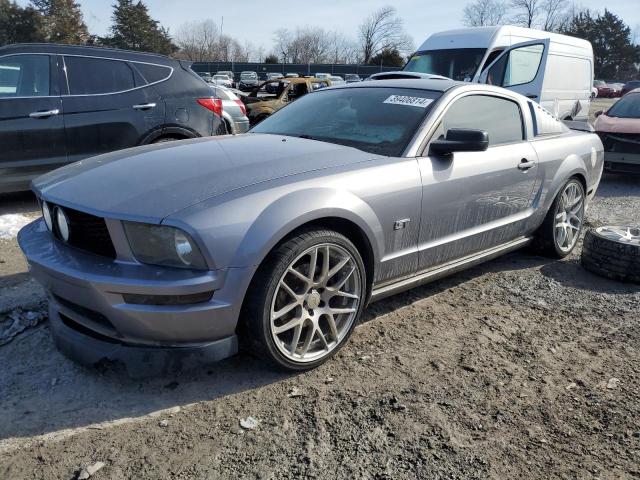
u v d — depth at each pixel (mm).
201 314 2449
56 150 5727
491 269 4547
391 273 3270
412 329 3412
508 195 3998
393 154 3297
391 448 2320
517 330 3453
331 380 2809
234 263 2465
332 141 3521
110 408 2555
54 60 5691
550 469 2232
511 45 9938
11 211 5844
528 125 4371
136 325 2434
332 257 2900
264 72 64812
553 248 4695
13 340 3150
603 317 3680
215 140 3529
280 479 2135
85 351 2615
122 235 2459
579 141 4863
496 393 2744
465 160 3594
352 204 2883
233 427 2432
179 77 6465
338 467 2205
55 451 2260
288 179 2777
